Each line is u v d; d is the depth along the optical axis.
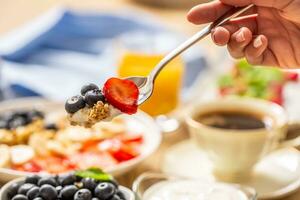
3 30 1.21
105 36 1.19
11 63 1.07
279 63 0.65
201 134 0.69
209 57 1.06
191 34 1.17
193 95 0.91
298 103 0.87
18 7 1.35
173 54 0.57
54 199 0.56
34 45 1.11
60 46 1.14
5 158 0.70
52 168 0.70
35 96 0.95
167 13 1.32
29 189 0.57
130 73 0.85
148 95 0.56
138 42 0.91
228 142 0.68
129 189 0.62
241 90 0.84
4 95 0.95
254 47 0.60
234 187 0.61
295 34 0.64
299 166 0.72
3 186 0.62
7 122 0.79
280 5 0.59
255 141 0.68
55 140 0.76
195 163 0.73
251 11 0.65
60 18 1.18
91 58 1.09
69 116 0.54
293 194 0.68
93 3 1.37
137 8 1.34
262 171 0.71
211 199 0.60
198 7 0.62
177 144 0.77
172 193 0.61
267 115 0.73
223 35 0.58
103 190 0.56
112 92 0.53
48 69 1.04
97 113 0.53
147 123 0.78
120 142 0.75
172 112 0.86
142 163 0.73
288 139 0.72
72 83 0.98
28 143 0.76
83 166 0.70
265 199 0.67
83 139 0.75
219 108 0.75
